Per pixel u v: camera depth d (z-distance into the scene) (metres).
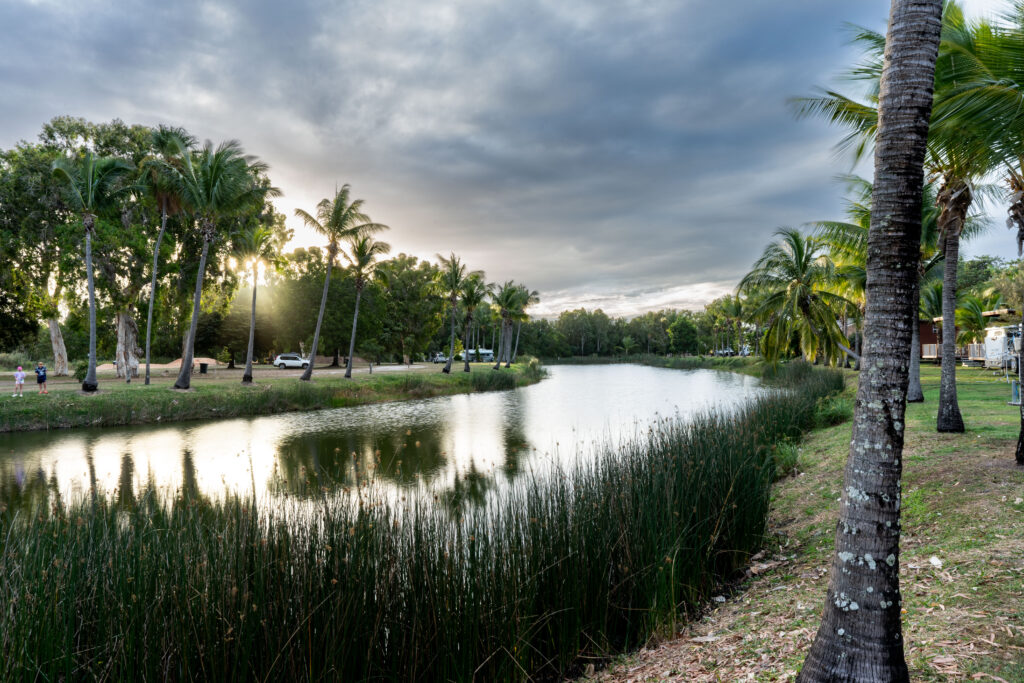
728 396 30.91
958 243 10.73
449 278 48.16
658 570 5.30
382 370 50.06
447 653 4.39
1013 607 3.94
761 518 7.27
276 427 21.92
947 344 10.62
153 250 31.00
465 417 24.86
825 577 5.71
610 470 7.38
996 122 6.79
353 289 54.53
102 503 6.23
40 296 31.36
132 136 32.00
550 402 31.36
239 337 50.94
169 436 19.64
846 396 20.47
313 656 3.96
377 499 5.36
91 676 3.68
